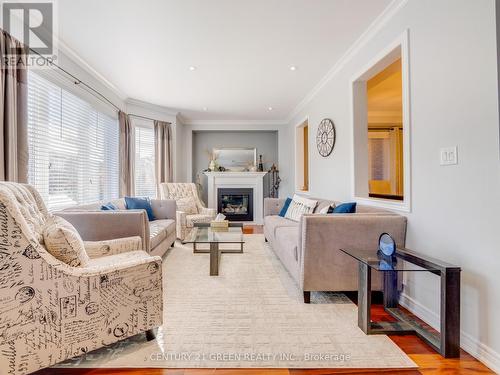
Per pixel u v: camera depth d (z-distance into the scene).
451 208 1.68
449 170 1.70
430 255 1.86
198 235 3.17
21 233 1.18
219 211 6.36
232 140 6.64
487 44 1.45
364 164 3.02
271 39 2.71
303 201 3.65
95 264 1.74
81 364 1.40
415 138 2.00
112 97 4.09
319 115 4.11
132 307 1.47
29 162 2.44
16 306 1.17
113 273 1.40
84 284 1.32
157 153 5.18
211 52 2.98
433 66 1.82
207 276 2.71
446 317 1.48
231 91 4.28
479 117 1.50
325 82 3.80
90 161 3.52
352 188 3.04
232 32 2.58
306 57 3.12
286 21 2.40
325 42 2.78
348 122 3.14
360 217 2.11
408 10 2.06
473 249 1.53
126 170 4.44
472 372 1.38
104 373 1.35
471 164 1.54
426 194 1.89
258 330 1.73
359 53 2.84
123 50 2.92
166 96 4.50
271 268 2.97
